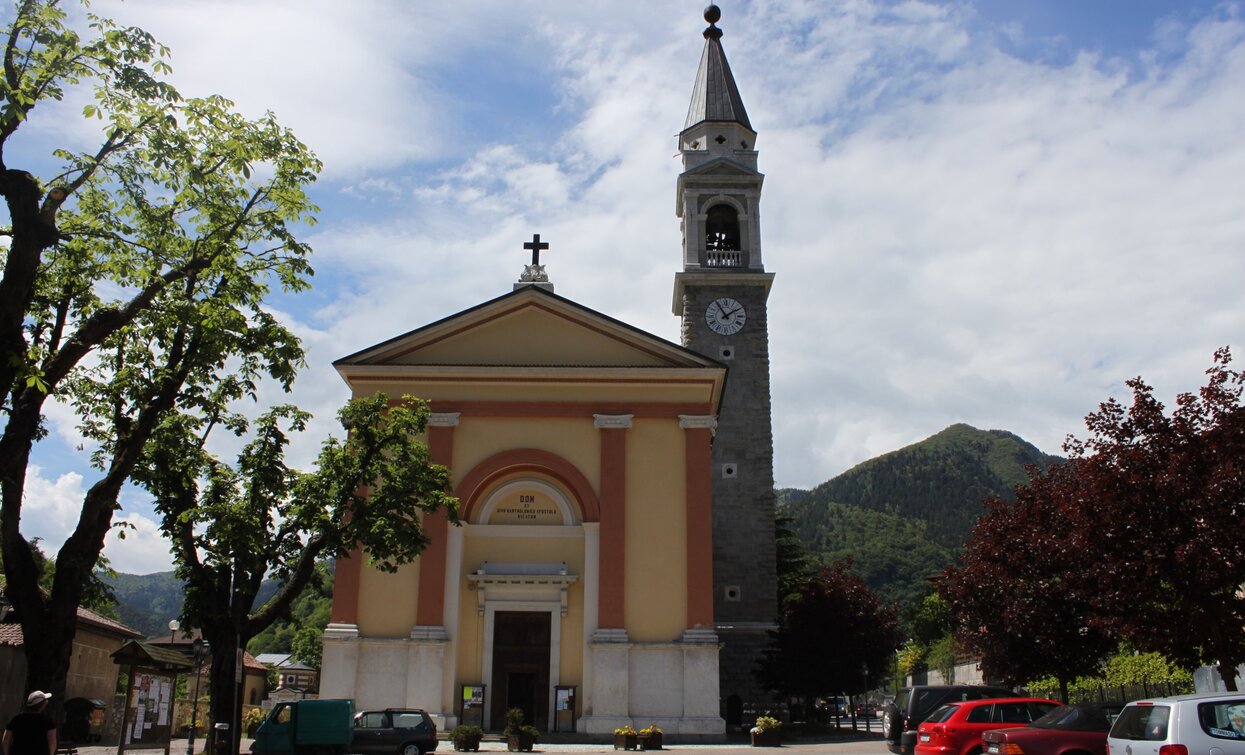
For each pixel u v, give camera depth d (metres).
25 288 14.11
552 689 30.30
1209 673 28.67
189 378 19.64
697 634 30.34
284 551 23.62
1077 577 24.05
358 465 24.88
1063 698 27.33
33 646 15.70
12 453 14.45
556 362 33.12
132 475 21.75
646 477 32.00
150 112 15.86
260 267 18.48
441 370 32.44
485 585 31.22
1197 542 18.70
